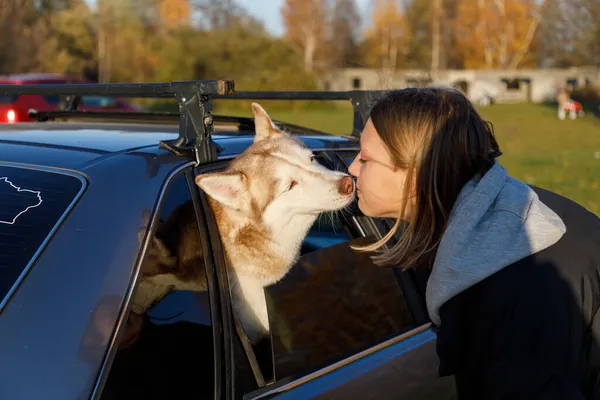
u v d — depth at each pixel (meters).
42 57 48.84
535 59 73.25
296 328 2.27
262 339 2.14
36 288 1.54
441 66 72.06
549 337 1.47
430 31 73.62
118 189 1.77
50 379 1.41
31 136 2.27
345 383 2.10
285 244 2.56
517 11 71.19
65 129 2.53
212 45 50.94
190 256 1.90
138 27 56.41
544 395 1.42
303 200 2.56
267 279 2.45
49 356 1.44
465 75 59.47
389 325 2.54
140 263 1.66
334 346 2.31
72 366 1.44
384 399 2.25
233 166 2.46
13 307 1.50
